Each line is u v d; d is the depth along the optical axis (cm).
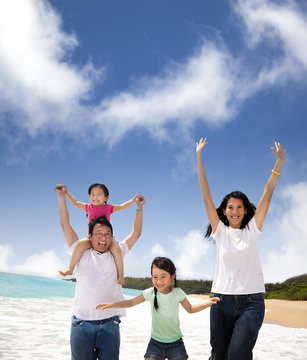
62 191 387
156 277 387
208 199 408
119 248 373
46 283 2633
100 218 373
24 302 1270
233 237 386
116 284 366
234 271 372
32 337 685
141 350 627
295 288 2720
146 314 1277
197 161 424
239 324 351
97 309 346
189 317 1291
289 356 645
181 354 382
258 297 362
